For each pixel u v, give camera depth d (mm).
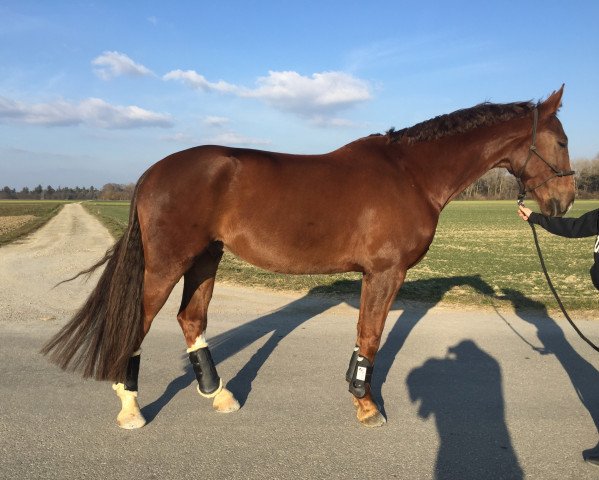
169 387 4148
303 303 7492
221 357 4945
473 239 22172
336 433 3387
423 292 8367
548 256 15422
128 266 3279
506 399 4004
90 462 2953
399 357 5055
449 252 16656
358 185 3447
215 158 3314
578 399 4020
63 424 3416
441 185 3762
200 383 3721
